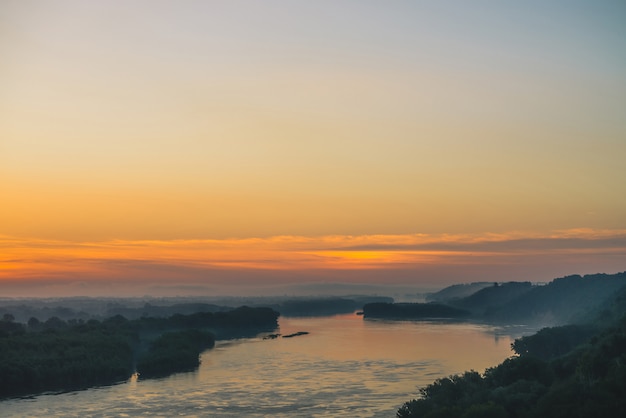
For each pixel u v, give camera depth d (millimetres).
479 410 126750
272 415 170625
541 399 134250
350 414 170000
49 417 172500
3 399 196500
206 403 186125
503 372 158500
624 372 136625
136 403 188000
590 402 127125
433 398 147375
